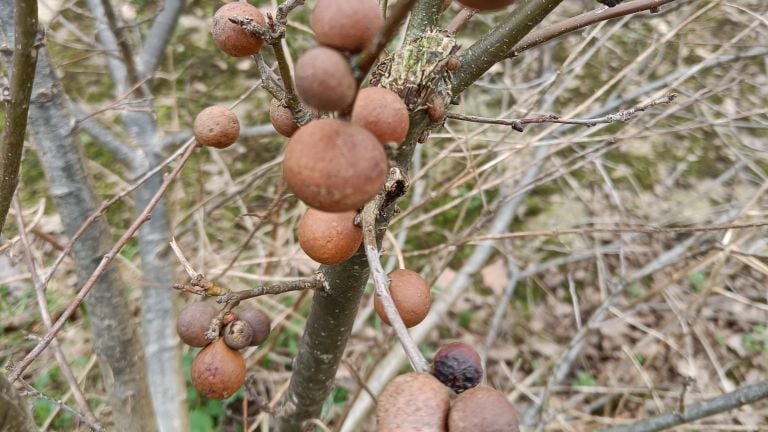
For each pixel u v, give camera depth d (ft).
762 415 11.06
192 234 11.69
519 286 12.80
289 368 10.92
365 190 2.42
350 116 2.47
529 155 13.20
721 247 8.62
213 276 9.29
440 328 12.03
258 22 3.80
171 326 7.34
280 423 6.62
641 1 4.06
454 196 13.34
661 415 7.76
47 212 12.23
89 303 6.38
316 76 2.28
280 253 10.30
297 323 10.98
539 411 9.70
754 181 13.88
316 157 2.36
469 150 9.34
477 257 10.76
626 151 14.73
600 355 12.11
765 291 12.76
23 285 11.09
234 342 4.12
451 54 3.67
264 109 14.57
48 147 5.66
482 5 2.27
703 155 14.69
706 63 9.53
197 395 9.90
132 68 6.77
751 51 12.67
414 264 12.53
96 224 6.08
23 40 3.22
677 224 13.34
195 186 12.66
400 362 9.37
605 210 13.71
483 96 14.25
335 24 2.40
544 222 13.58
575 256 11.91
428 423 2.44
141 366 6.86
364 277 4.68
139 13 9.97
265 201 12.72
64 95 5.65
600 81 14.99
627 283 10.02
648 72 12.15
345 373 10.50
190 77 14.78
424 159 13.67
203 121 4.35
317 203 2.43
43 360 10.02
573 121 4.43
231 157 13.57
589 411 10.68
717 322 12.46
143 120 7.02
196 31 15.83
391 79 3.66
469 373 2.75
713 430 10.76
